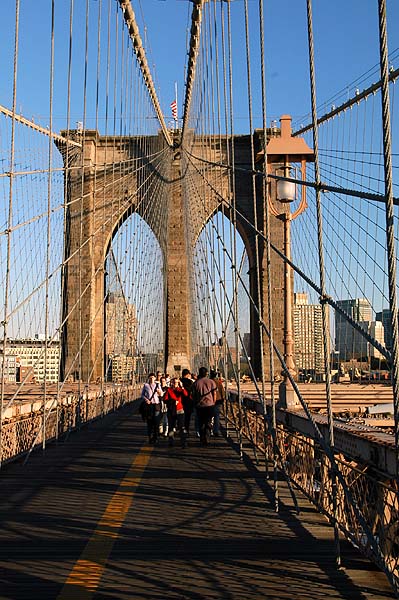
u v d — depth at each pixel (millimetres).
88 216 32406
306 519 5840
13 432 9398
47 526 5543
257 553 4766
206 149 26656
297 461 7125
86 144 33500
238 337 10820
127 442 12531
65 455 10422
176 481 7906
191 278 31234
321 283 4621
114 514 6027
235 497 6879
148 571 4320
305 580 4152
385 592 3930
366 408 12938
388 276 3211
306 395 14211
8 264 9008
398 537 3779
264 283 35031
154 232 35188
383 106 3164
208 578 4184
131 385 28016
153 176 34844
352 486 4926
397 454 3285
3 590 3914
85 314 32500
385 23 3143
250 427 11750
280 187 9852
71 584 4035
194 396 12117
